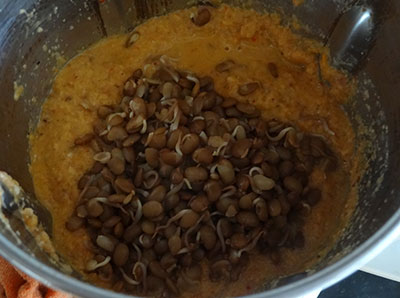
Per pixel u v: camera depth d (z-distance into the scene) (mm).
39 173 148
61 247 138
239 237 139
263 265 138
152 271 136
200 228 141
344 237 130
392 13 136
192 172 145
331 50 156
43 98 158
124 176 150
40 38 153
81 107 157
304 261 136
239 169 150
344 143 155
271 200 143
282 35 165
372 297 180
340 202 146
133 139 151
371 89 149
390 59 140
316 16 157
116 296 92
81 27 161
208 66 167
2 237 100
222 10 168
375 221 120
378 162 141
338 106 158
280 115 159
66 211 144
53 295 131
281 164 150
